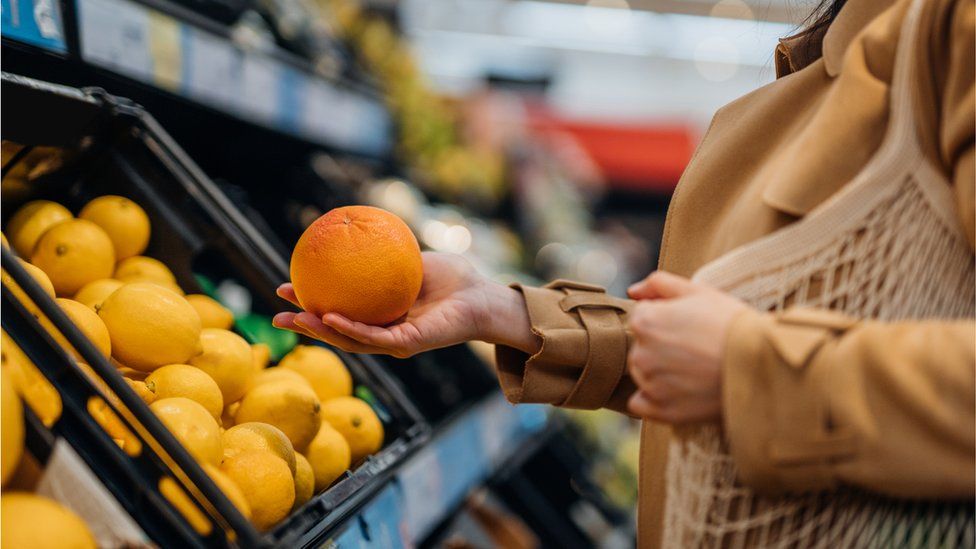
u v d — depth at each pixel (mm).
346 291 921
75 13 1129
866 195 723
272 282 1329
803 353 651
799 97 866
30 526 602
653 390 710
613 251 6211
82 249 1076
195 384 929
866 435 629
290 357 1243
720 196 893
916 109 717
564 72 7645
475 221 3744
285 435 992
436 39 6547
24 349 696
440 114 3854
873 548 687
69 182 1230
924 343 626
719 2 5168
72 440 696
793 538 716
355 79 2516
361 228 928
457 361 2172
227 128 2012
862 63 762
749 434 664
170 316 941
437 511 1585
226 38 1584
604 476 3268
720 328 690
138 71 1291
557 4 5621
